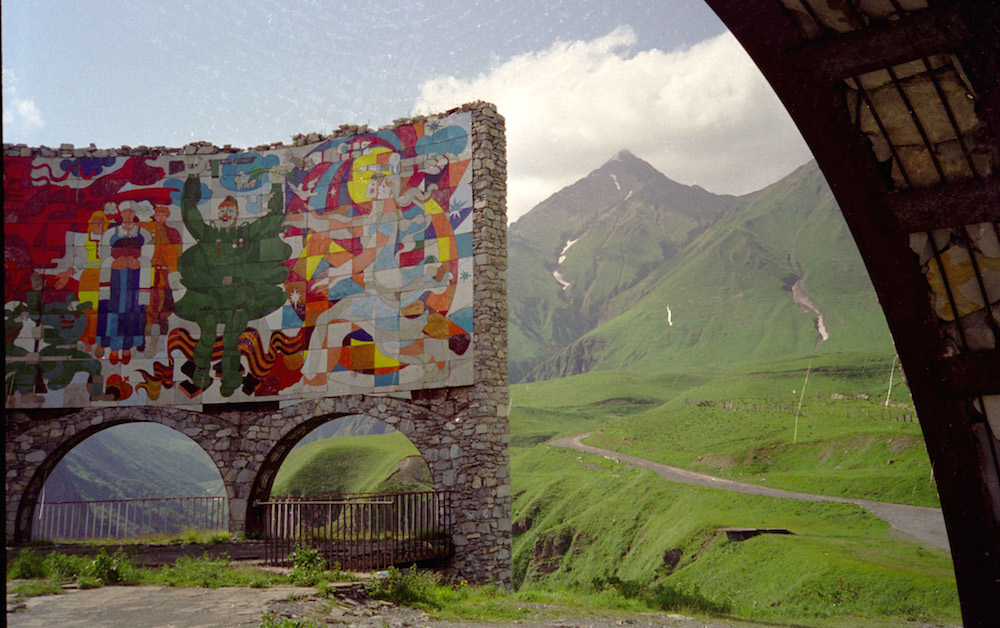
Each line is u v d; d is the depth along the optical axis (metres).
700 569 42.75
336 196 21.97
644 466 94.62
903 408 96.94
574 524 78.12
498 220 20.41
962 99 4.27
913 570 28.92
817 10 4.27
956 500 4.61
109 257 22.88
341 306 21.28
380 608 10.90
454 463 19.09
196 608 9.35
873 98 4.42
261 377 21.66
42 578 12.02
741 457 86.62
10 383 22.17
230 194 22.89
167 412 21.98
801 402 115.12
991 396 4.52
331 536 15.68
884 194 4.54
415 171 21.17
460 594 13.77
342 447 108.38
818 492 65.56
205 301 22.41
